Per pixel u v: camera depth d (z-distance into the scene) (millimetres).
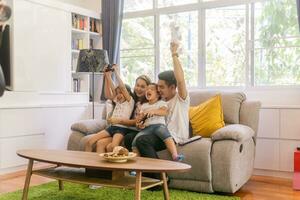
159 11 4617
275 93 3803
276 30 3828
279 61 3816
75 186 2951
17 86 3758
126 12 4914
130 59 4906
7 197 2607
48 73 4148
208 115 3061
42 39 4059
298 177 2988
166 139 2707
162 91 2920
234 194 2775
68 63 4441
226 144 2664
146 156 2662
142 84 3156
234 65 4086
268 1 3863
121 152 2174
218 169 2652
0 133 3482
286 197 2697
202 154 2666
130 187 1996
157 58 4645
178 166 2002
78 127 3254
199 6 4289
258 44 3936
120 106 3266
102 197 2611
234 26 4082
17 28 3754
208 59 4254
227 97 3221
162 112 2811
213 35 4219
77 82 4723
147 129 2809
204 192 2730
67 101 4355
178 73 2768
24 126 3721
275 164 3387
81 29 4699
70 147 3223
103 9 4898
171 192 2742
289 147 3314
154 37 4676
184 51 4410
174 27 4430
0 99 3516
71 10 4477
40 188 2891
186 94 2867
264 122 3430
